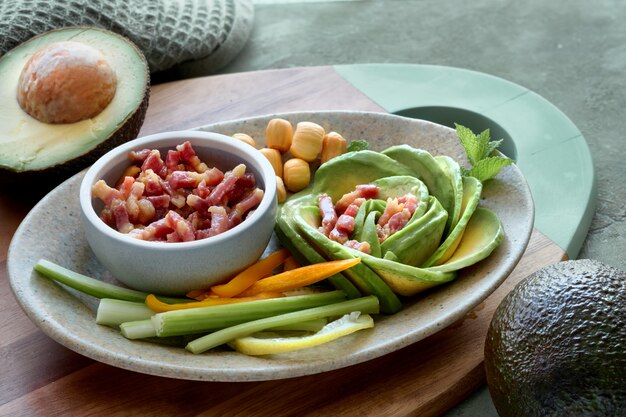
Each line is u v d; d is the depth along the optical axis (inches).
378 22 42.7
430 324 23.7
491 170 26.9
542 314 22.6
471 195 26.4
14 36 31.8
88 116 28.7
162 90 33.7
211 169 26.3
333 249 25.1
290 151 28.7
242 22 38.8
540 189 30.2
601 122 35.8
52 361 25.0
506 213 26.5
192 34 36.1
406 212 25.8
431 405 24.3
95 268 26.8
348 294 25.3
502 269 24.8
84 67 28.5
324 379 24.5
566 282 22.9
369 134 29.4
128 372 24.7
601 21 41.7
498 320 23.3
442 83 34.4
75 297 25.3
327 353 23.7
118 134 28.6
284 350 23.7
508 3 43.7
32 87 28.4
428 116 33.6
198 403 24.1
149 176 26.0
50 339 25.5
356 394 24.3
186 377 23.0
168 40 35.4
